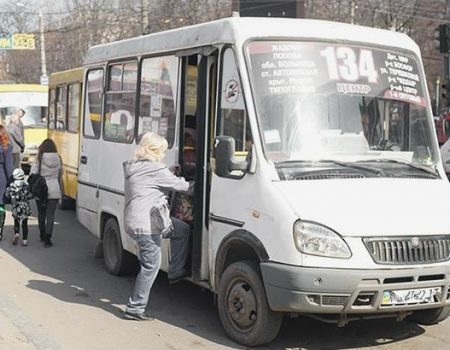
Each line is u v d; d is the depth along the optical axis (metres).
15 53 57.81
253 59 6.41
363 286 5.57
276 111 6.33
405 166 6.63
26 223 10.84
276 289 5.73
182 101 7.32
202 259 6.81
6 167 10.85
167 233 6.85
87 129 9.90
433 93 43.53
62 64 47.25
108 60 9.23
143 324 6.91
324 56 6.65
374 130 6.67
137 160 6.84
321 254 5.57
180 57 7.33
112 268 8.98
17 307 7.32
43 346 6.04
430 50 43.16
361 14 42.47
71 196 14.05
